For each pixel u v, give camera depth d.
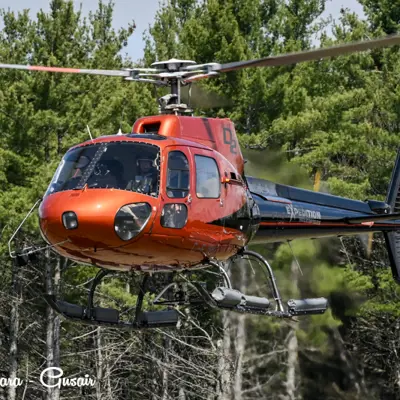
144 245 53.72
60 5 122.88
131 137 55.00
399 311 137.88
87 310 59.91
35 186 110.56
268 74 139.00
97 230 52.12
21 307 137.38
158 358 129.38
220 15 137.62
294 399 145.12
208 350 119.75
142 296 61.97
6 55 120.00
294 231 68.38
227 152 61.16
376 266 149.50
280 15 159.38
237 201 58.72
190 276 126.88
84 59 124.50
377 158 142.88
